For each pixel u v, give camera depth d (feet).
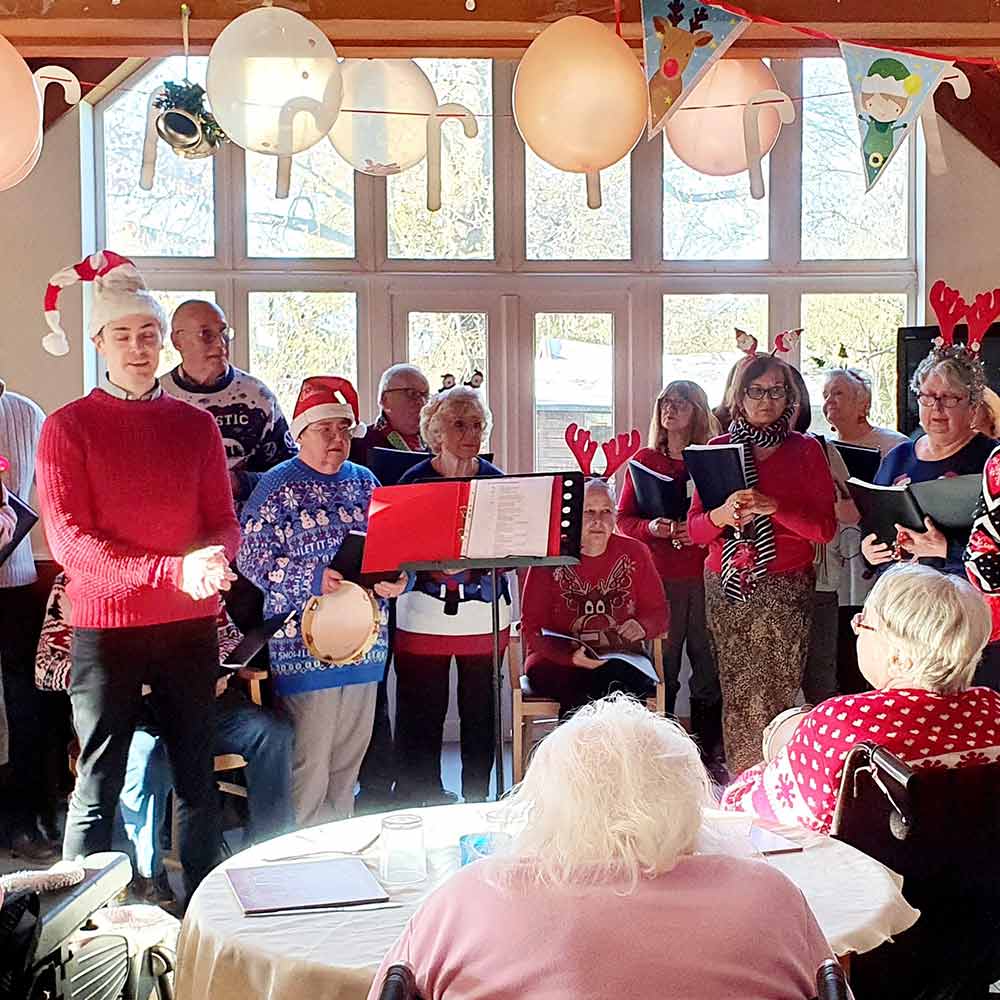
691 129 11.46
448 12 11.06
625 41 11.41
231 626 13.52
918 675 7.67
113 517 10.67
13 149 10.13
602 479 14.33
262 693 13.21
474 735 14.35
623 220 19.52
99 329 10.83
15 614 15.02
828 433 19.65
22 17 10.89
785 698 13.47
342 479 13.25
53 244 17.95
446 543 9.87
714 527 13.48
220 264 19.02
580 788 4.77
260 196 19.08
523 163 19.31
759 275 19.61
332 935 6.24
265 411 14.73
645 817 4.72
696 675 16.98
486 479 10.00
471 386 16.90
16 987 7.11
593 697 13.57
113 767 10.84
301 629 12.67
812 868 7.07
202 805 11.15
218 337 14.53
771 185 19.51
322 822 13.05
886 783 6.97
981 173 18.94
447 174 19.29
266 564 12.83
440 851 7.42
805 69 19.42
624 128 10.29
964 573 11.59
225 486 11.43
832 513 13.42
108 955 8.07
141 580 10.41
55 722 15.42
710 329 19.67
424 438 14.48
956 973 7.65
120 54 11.85
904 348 18.31
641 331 19.58
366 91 11.09
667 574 16.51
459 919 4.75
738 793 8.23
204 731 11.10
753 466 13.41
